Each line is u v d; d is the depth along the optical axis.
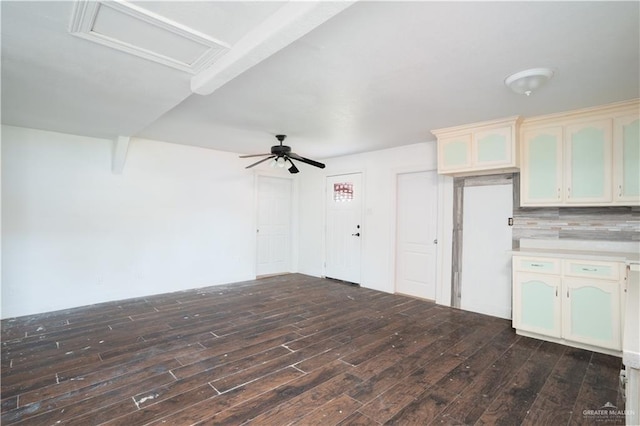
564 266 3.06
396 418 1.94
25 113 3.09
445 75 2.41
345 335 3.24
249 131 4.07
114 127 3.62
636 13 1.64
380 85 2.60
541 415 1.98
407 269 4.91
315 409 2.01
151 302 4.34
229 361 2.64
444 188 4.44
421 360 2.71
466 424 1.89
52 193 3.94
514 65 2.24
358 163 5.50
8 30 1.67
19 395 2.12
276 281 5.73
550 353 2.87
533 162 3.48
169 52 1.92
